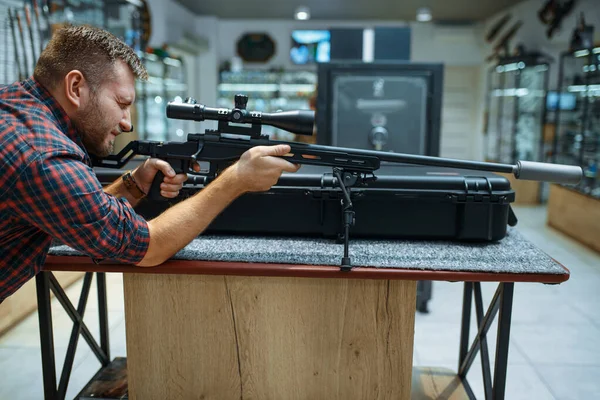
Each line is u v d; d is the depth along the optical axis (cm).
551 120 657
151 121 584
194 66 944
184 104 131
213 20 938
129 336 161
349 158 131
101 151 129
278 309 155
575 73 572
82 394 196
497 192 151
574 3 629
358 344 157
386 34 324
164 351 161
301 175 155
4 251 118
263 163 123
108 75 118
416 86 301
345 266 131
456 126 1015
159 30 720
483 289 364
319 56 975
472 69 994
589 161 512
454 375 222
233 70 949
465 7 829
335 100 305
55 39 115
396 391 160
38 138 106
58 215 106
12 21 312
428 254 144
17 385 226
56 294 176
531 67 699
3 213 108
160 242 123
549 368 247
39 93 115
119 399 193
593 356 260
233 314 157
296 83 945
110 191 142
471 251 147
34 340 270
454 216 155
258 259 138
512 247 152
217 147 134
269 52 990
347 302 154
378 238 158
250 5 834
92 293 337
